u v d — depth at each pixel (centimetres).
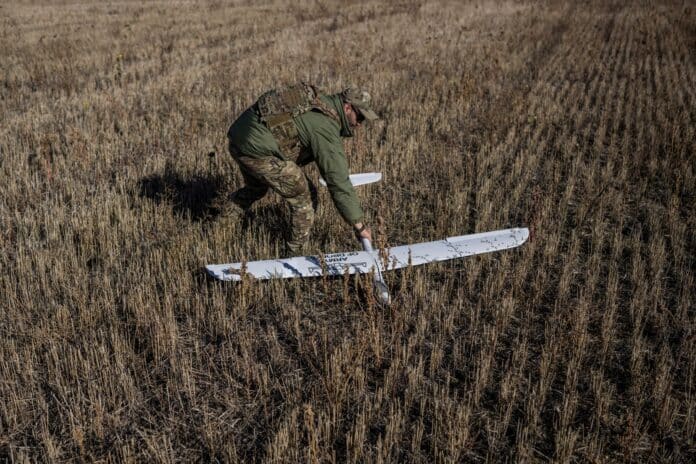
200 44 1315
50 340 338
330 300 390
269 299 392
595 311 382
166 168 587
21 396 303
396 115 766
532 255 438
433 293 382
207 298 376
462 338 359
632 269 428
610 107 824
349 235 473
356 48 1174
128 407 304
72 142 649
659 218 503
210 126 719
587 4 1875
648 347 351
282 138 370
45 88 924
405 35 1339
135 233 463
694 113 782
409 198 550
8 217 480
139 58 1170
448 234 479
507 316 365
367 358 335
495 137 670
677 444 285
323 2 1972
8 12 1816
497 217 511
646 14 1667
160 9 1906
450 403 301
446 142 680
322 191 512
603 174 577
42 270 402
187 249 429
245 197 448
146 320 354
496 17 1611
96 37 1373
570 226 501
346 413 301
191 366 329
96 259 439
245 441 287
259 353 344
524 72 1019
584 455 278
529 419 295
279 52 1143
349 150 626
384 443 275
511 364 337
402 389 317
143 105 800
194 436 288
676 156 618
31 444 283
